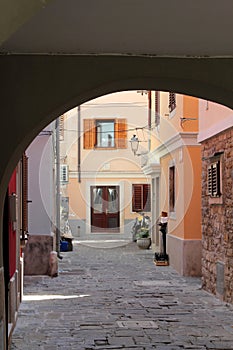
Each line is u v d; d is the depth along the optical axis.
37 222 13.26
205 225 11.19
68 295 10.63
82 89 5.12
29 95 5.05
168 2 3.96
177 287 11.70
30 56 5.07
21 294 9.89
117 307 9.39
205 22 4.38
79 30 4.53
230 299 9.43
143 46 4.96
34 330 7.68
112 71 5.17
